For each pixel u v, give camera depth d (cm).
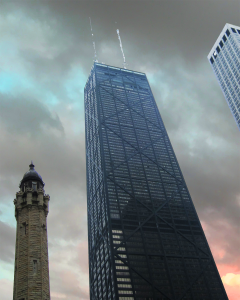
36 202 6769
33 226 6378
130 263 18538
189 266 19650
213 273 19812
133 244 19550
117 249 18988
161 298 17600
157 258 19350
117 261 18400
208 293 18725
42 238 6331
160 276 18512
